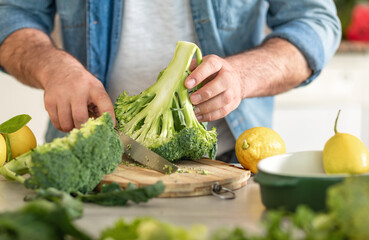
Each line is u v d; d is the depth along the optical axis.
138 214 0.58
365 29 2.04
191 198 0.66
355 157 0.61
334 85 2.00
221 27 1.06
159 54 1.08
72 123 0.83
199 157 0.81
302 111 2.02
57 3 1.10
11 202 0.63
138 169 0.76
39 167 0.59
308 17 1.04
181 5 1.06
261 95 0.93
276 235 0.41
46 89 0.85
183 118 0.80
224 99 0.79
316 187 0.53
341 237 0.43
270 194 0.56
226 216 0.57
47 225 0.44
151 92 0.82
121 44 1.08
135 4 1.07
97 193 0.67
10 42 1.04
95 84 0.83
